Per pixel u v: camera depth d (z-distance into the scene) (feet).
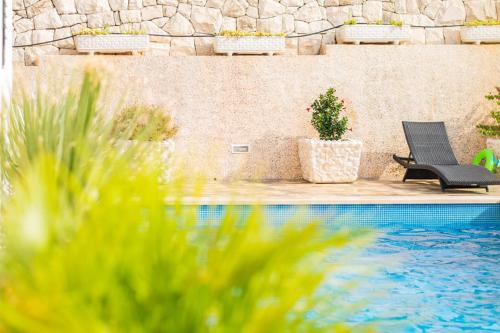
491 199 31.53
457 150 43.04
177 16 43.19
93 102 10.03
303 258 5.42
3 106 11.36
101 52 41.86
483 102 43.04
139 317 4.86
